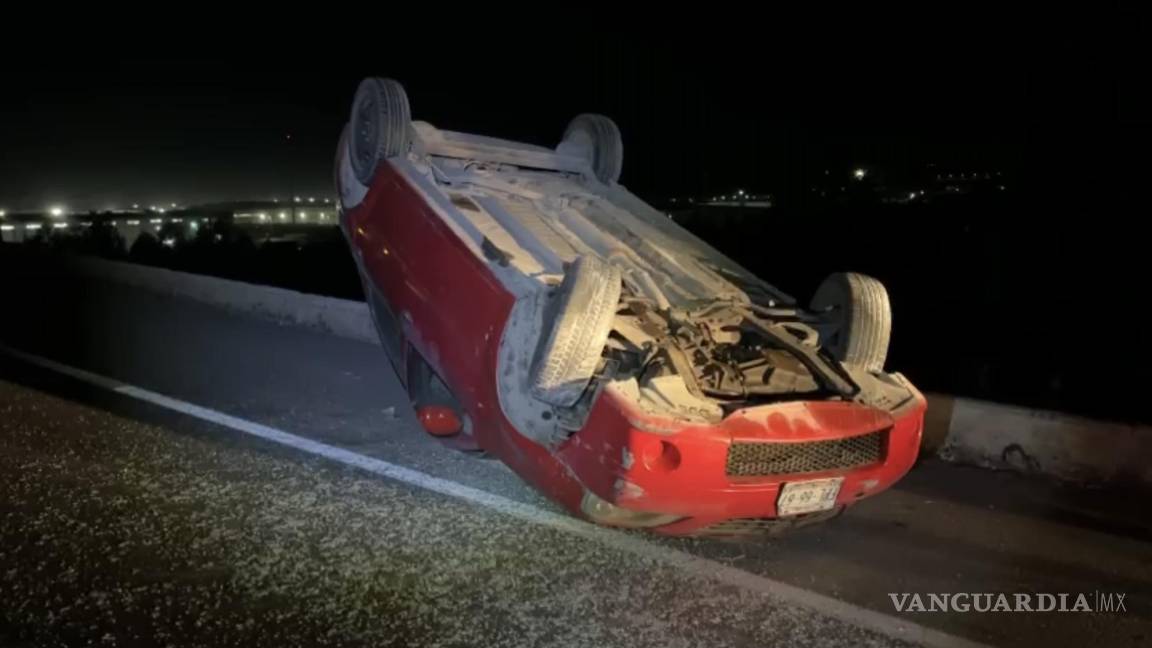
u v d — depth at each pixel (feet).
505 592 13.09
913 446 14.08
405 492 16.56
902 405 14.15
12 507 15.29
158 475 17.04
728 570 14.15
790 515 13.42
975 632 12.80
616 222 19.17
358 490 16.61
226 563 13.60
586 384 13.12
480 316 15.17
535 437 13.97
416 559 13.96
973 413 20.01
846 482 13.38
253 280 60.03
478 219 17.28
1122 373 32.76
